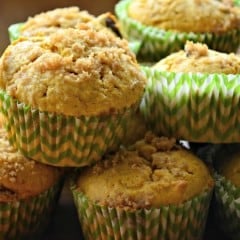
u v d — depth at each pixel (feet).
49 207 1.34
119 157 1.27
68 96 1.21
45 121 1.22
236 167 1.33
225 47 1.59
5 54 1.28
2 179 1.25
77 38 1.27
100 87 1.22
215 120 1.32
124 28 1.65
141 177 1.23
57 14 1.55
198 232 1.31
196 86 1.30
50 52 1.26
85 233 1.31
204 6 1.57
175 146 1.31
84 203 1.25
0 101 1.27
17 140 1.28
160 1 1.59
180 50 1.51
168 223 1.24
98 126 1.23
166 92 1.32
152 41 1.58
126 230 1.24
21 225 1.30
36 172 1.28
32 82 1.22
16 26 1.58
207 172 1.29
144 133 1.37
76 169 1.31
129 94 1.25
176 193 1.22
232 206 1.32
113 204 1.21
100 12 2.18
